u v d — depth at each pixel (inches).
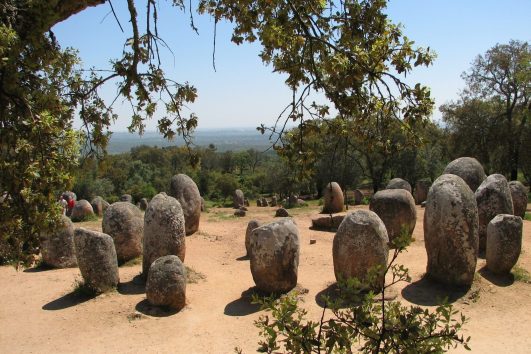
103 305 340.8
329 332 106.3
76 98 159.2
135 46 164.4
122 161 1732.3
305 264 442.6
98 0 162.6
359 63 135.1
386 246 334.6
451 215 334.0
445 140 1243.2
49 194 133.1
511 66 1103.6
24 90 128.2
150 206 411.5
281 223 354.3
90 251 362.6
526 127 1113.4
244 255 493.4
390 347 105.6
